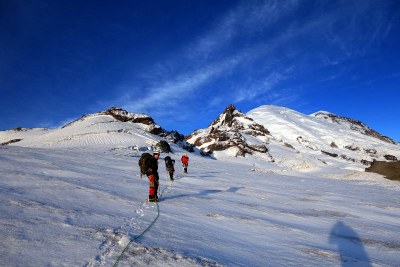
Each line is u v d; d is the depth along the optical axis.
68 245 3.67
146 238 4.33
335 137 176.75
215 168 32.78
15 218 4.51
